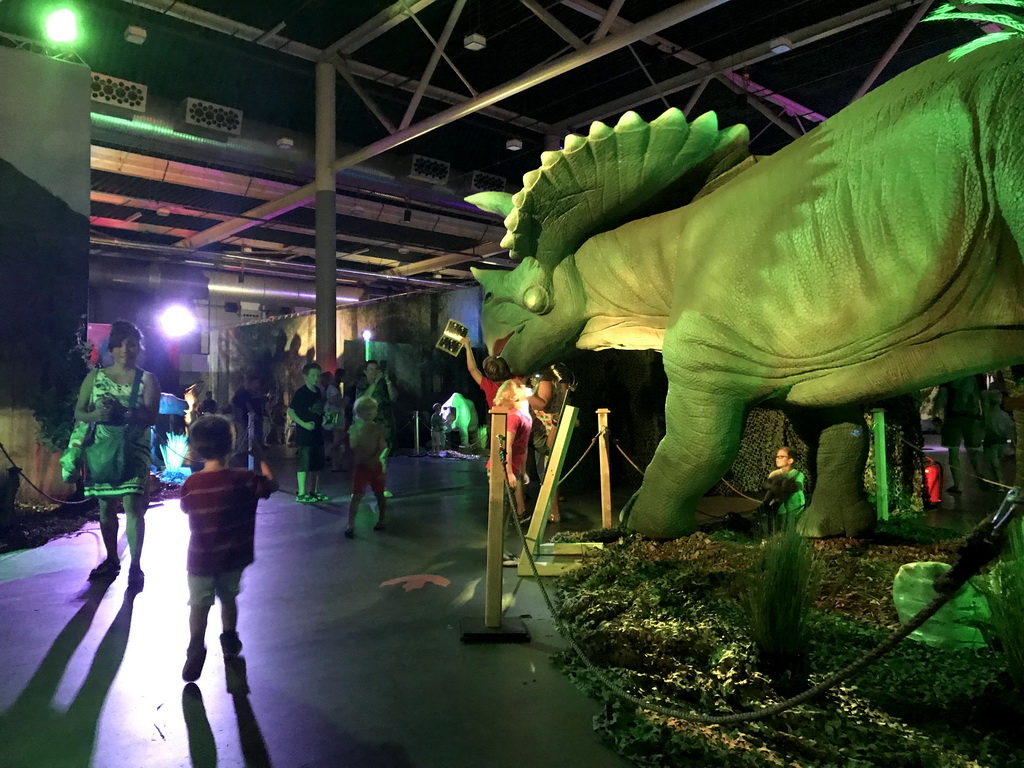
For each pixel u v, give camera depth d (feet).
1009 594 8.81
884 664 9.95
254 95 45.52
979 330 11.60
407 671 11.00
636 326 16.84
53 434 23.29
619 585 13.88
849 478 16.12
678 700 9.59
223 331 65.10
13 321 23.16
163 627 13.06
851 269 12.51
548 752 8.59
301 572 16.78
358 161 40.63
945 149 11.25
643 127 14.82
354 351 46.01
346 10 35.53
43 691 10.41
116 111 36.81
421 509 24.85
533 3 30.07
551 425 24.71
